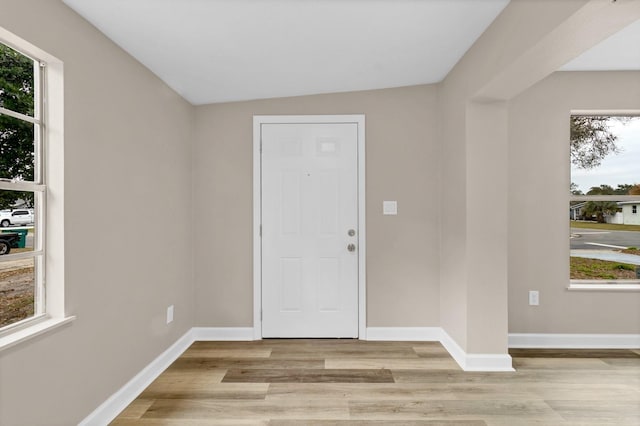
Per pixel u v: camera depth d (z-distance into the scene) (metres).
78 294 2.01
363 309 3.61
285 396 2.52
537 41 1.94
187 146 3.51
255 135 3.64
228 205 3.65
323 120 3.63
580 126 3.55
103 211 2.23
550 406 2.39
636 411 2.33
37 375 1.73
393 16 2.26
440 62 3.06
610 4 1.57
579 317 3.43
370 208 3.62
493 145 2.93
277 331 3.65
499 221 2.94
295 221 3.64
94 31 2.16
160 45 2.43
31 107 1.84
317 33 2.41
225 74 2.96
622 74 3.42
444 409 2.35
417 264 3.61
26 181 1.80
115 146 2.36
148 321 2.76
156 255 2.90
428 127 3.62
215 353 3.29
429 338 3.60
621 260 3.52
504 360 2.92
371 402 2.43
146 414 2.30
